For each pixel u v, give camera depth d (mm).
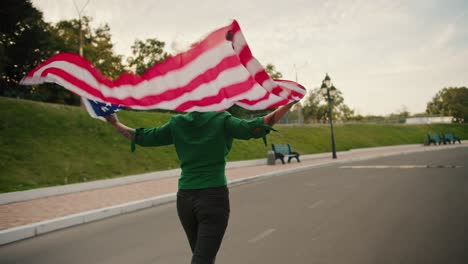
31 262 5117
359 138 43875
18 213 8227
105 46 41750
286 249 5164
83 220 7891
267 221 7109
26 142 16281
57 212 8305
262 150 28484
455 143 48906
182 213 2426
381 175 14930
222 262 4668
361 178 14117
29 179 13211
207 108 2129
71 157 16500
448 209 7590
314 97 78375
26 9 28297
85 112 22266
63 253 5512
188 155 2389
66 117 20594
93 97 2111
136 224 7480
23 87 30641
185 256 5121
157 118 27328
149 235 6449
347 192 10586
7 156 14500
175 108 2133
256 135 2250
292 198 9898
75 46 37906
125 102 2105
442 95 129125
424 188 10812
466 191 10000
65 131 19031
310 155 28734
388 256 4660
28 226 6738
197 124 2383
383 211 7602
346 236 5742
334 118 88375
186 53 1944
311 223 6781
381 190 10703
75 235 6707
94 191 11906
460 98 123062
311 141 36219
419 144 48406
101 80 2057
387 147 42188
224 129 2371
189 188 2371
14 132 16797
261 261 4660
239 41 1812
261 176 15766
